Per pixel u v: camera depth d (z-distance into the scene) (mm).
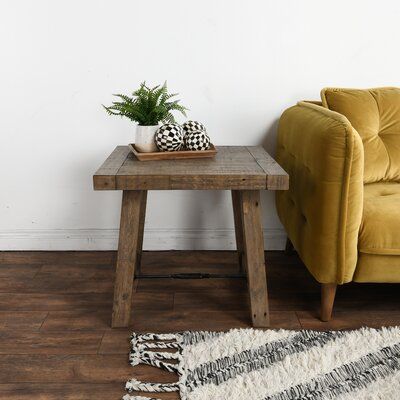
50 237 2068
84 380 1216
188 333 1413
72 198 2027
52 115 1920
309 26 1861
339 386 1180
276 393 1154
